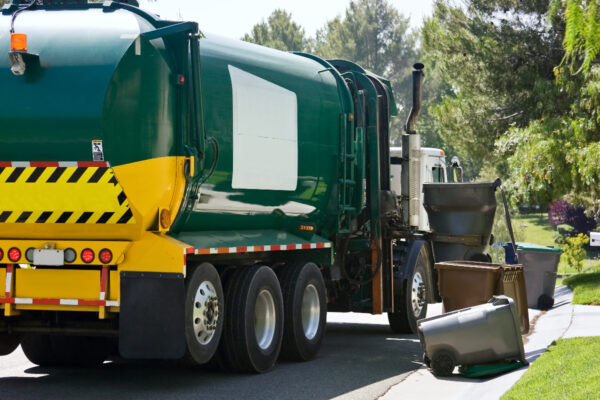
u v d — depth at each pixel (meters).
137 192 8.25
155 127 8.38
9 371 9.84
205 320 8.82
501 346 9.39
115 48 8.19
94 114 7.99
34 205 8.34
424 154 17.08
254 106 10.08
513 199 20.36
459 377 9.47
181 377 9.46
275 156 10.50
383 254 13.21
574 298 17.69
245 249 9.66
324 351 11.79
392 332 14.31
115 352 10.55
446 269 11.19
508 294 11.16
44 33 8.34
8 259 8.52
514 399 7.30
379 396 8.45
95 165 8.11
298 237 11.30
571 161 18.50
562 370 8.52
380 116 13.56
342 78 12.55
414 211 14.24
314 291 11.05
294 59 11.55
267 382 9.19
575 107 19.55
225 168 9.48
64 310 8.59
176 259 8.30
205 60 9.33
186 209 8.84
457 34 28.84
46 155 8.16
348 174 12.44
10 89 8.18
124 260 8.38
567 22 7.16
